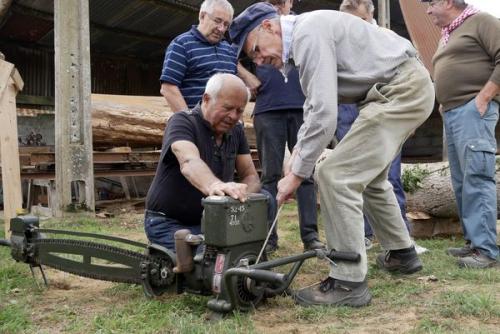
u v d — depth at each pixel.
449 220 5.30
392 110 2.82
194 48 3.99
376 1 14.30
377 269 3.57
